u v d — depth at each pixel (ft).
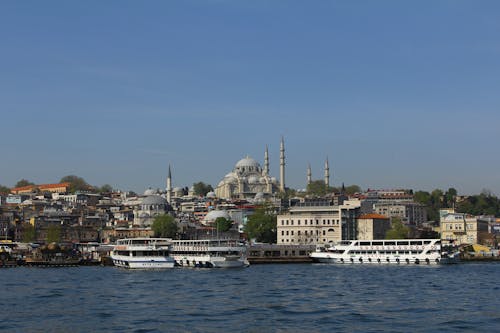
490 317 320.09
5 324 304.71
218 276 569.23
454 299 388.16
